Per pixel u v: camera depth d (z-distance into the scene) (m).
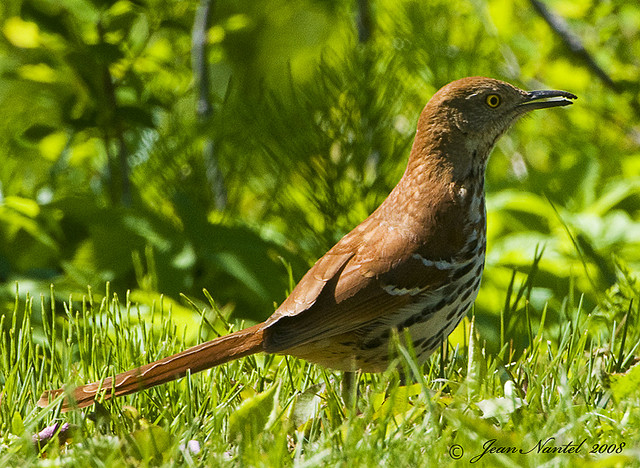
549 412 5.95
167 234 10.35
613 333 7.22
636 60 13.61
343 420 6.23
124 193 11.59
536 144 15.05
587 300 9.71
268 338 6.51
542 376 6.45
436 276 6.93
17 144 12.52
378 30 12.91
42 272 10.51
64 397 6.20
